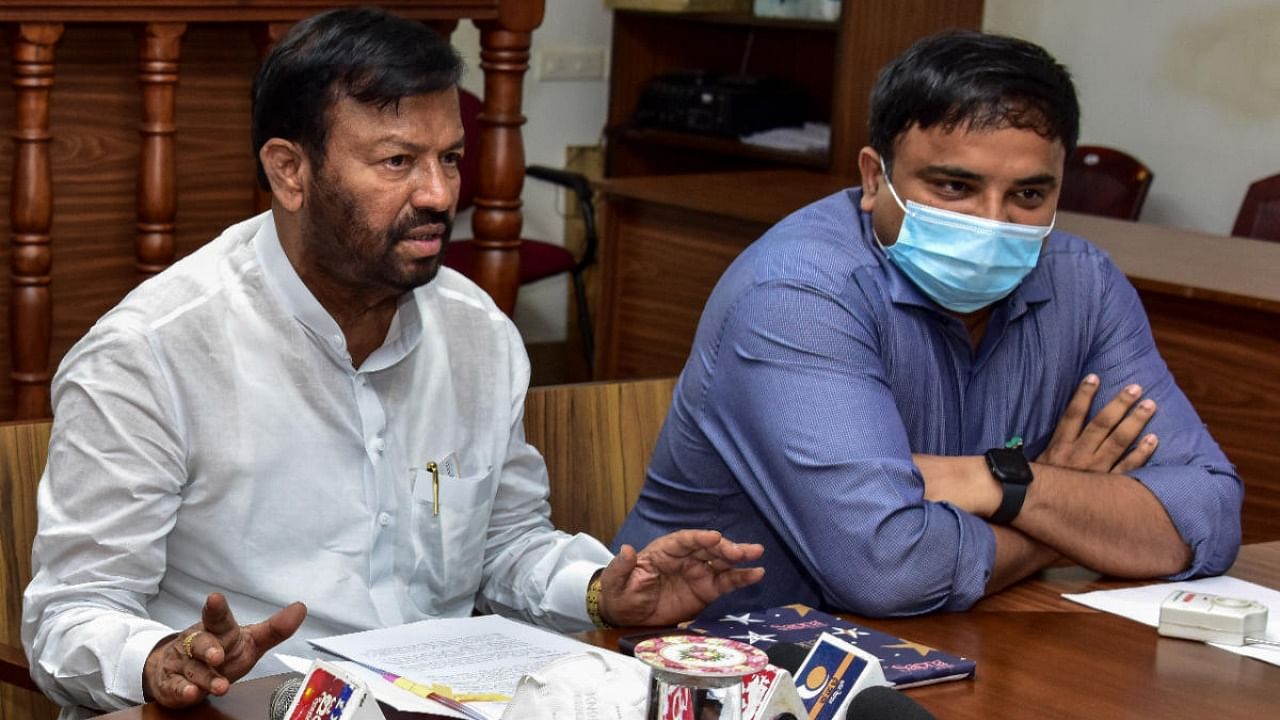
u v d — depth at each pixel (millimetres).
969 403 1942
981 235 1771
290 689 1205
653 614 1547
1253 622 1523
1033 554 1726
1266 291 2918
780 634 1456
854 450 1708
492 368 1781
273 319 1595
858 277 1841
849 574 1662
